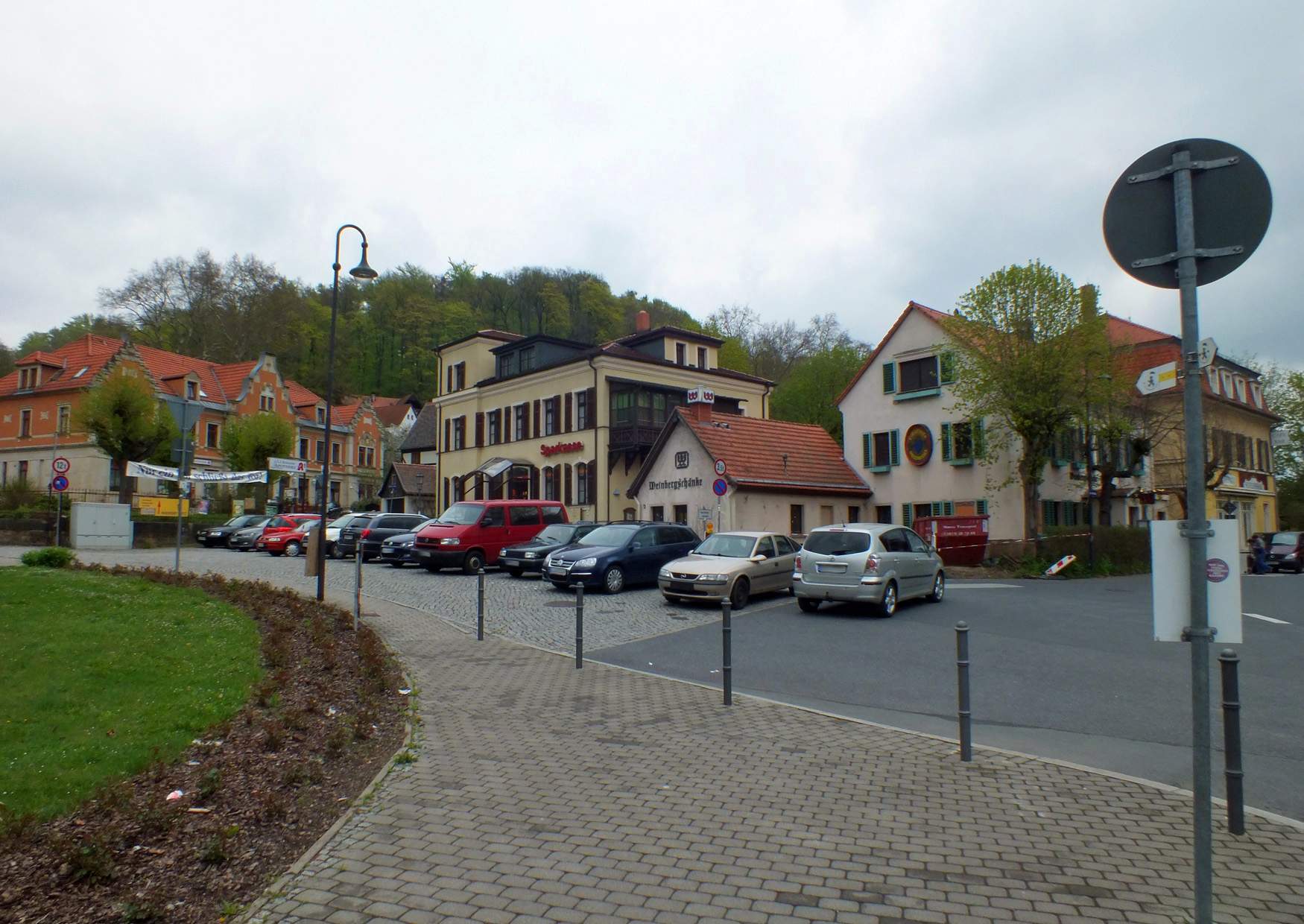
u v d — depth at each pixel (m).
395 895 4.17
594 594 18.94
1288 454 52.62
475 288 80.12
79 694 7.28
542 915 3.96
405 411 81.50
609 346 41.69
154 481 51.44
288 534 31.84
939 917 3.97
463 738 7.17
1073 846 4.84
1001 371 26.83
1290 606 18.31
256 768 6.03
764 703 8.56
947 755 6.70
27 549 29.81
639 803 5.55
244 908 4.02
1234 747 5.00
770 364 67.38
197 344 65.44
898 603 17.28
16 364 52.00
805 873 4.45
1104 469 29.42
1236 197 3.70
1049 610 16.36
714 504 29.55
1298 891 4.21
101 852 4.28
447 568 25.80
